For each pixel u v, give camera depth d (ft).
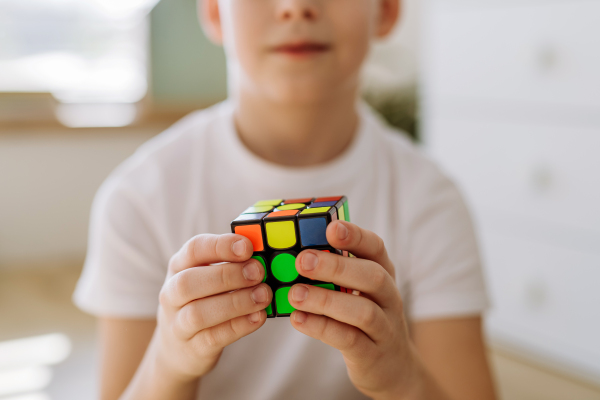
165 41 7.75
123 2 7.50
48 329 5.39
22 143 6.92
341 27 1.89
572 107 4.17
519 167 4.56
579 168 4.18
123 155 7.47
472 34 4.80
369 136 2.27
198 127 2.30
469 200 4.96
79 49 7.47
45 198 7.12
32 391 4.29
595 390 4.17
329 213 1.44
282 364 2.00
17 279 6.66
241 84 2.13
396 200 2.24
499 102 4.66
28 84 7.26
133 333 2.06
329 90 1.95
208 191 2.16
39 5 7.22
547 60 4.29
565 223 4.30
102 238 2.14
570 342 4.36
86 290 2.14
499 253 4.79
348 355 1.50
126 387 2.02
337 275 1.42
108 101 7.62
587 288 4.22
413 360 1.67
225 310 1.44
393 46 7.34
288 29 1.87
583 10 4.04
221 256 1.44
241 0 1.90
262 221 1.45
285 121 2.09
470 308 2.13
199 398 1.98
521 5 4.42
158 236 2.13
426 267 2.17
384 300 1.51
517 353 4.72
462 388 2.05
